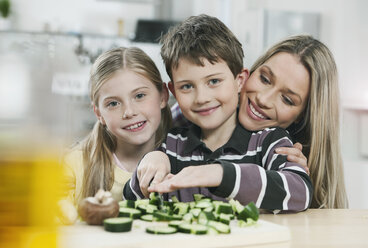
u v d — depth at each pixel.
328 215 0.92
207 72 1.05
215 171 0.87
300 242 0.71
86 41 4.43
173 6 5.36
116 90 1.17
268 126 1.18
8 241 0.48
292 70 1.16
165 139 1.22
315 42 1.24
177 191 1.14
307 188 0.94
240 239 0.68
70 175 1.23
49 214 0.49
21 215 0.48
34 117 0.47
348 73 3.33
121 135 1.20
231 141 1.13
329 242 0.71
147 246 0.64
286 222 0.84
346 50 3.36
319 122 1.21
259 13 3.64
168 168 1.01
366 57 3.27
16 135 0.47
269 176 0.90
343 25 3.38
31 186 0.48
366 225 0.83
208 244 0.66
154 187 0.83
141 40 4.67
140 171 1.01
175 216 0.77
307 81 1.18
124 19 5.20
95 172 1.24
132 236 0.66
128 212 0.78
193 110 1.09
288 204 0.91
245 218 0.75
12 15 4.73
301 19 3.66
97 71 1.21
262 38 3.61
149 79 1.21
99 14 5.09
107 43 4.50
